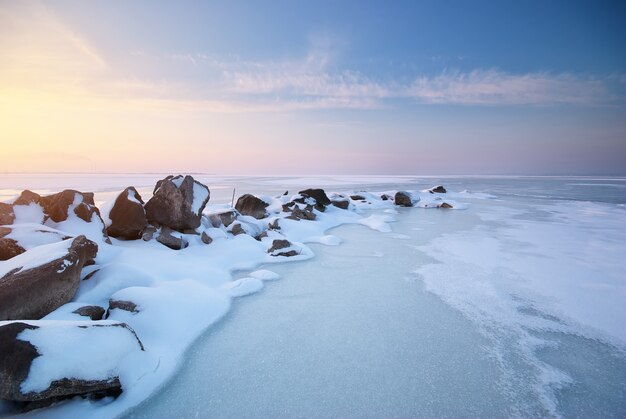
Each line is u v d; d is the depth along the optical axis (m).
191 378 3.50
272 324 4.72
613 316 4.99
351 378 3.52
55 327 3.03
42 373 2.73
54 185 41.38
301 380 3.48
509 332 4.51
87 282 5.06
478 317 4.96
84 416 2.87
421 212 17.55
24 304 3.74
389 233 11.53
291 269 7.29
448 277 6.76
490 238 10.61
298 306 5.34
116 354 3.24
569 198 25.70
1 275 4.04
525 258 8.16
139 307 4.44
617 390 3.36
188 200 8.33
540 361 3.85
